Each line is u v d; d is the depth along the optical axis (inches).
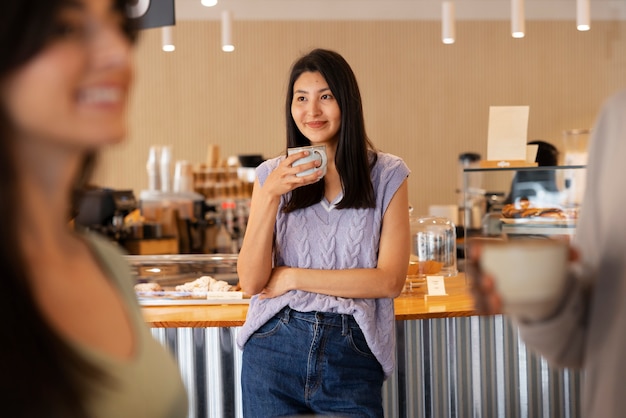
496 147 155.9
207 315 131.6
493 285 46.9
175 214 281.7
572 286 50.1
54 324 43.3
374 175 109.1
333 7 403.2
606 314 49.7
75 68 38.5
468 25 407.5
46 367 38.4
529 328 51.1
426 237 144.8
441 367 131.8
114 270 52.1
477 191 155.1
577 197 148.7
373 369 107.7
